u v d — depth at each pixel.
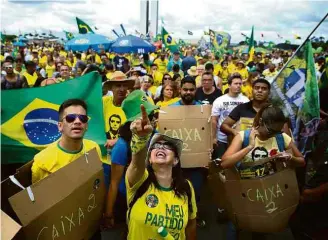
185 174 4.55
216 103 5.59
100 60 17.66
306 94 4.49
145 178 2.73
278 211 3.19
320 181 3.12
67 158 2.75
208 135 4.40
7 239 2.08
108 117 4.34
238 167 3.34
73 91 4.10
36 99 4.06
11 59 10.70
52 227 2.38
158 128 4.34
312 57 4.60
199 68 9.35
